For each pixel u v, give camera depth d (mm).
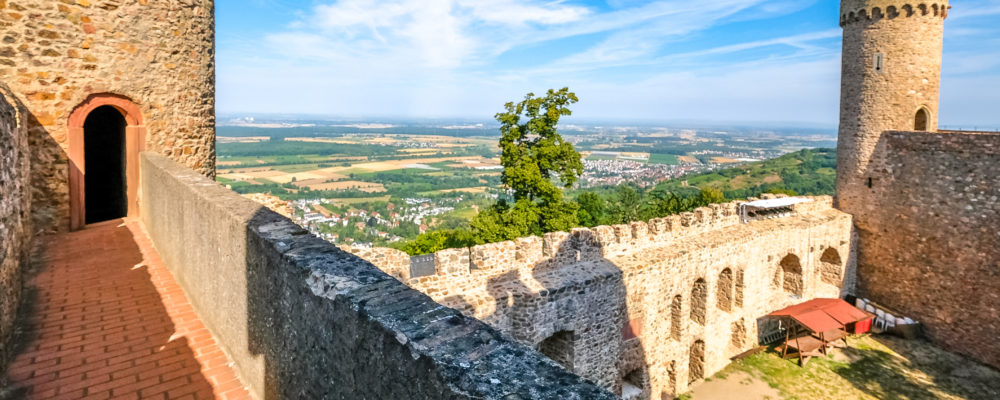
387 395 2883
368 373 3049
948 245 20453
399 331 2812
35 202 9609
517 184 24359
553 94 24609
